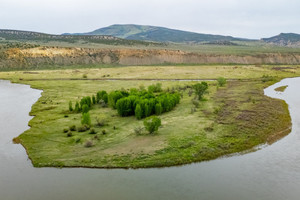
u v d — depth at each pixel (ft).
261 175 117.91
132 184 111.24
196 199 100.48
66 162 129.18
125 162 128.57
